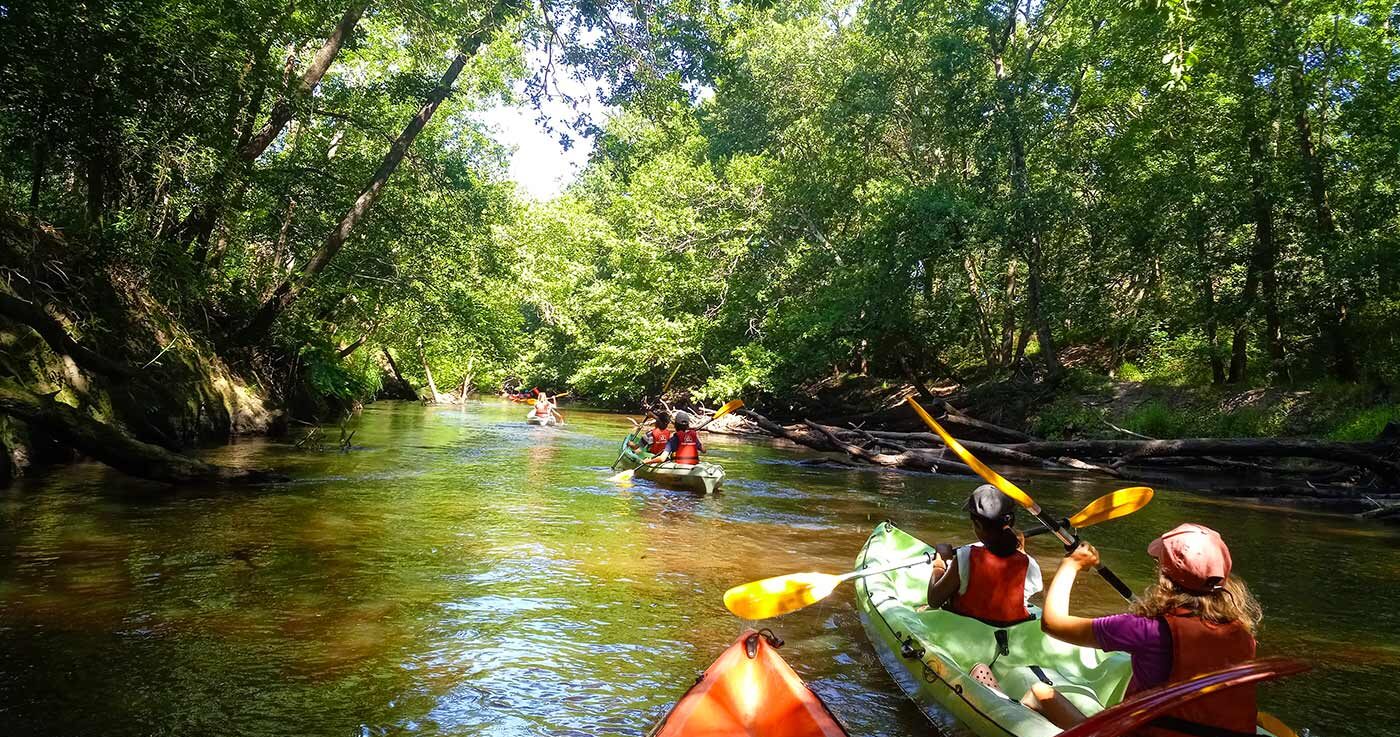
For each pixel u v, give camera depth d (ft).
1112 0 57.93
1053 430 63.72
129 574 19.13
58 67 33.86
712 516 30.35
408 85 55.62
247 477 32.83
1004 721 10.75
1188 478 49.11
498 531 25.88
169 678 13.41
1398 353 53.78
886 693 13.71
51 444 34.04
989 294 79.05
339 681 13.58
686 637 16.42
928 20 74.54
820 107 90.12
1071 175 66.03
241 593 18.12
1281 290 55.88
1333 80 54.19
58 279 38.32
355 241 62.23
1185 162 57.06
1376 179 51.57
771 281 90.02
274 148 71.92
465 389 135.23
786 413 92.17
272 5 45.37
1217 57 54.54
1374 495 40.55
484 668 14.38
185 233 51.67
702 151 109.50
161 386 42.52
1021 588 13.56
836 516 31.30
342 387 76.54
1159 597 9.25
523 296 97.40
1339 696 14.66
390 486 34.45
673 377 98.53
